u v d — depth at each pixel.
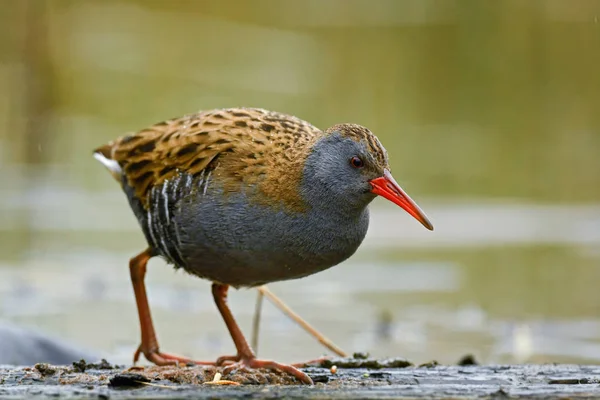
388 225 17.05
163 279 14.63
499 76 22.73
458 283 13.92
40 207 18.38
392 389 7.35
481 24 22.97
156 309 13.08
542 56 22.59
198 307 13.25
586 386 7.51
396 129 22.17
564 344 11.56
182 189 8.48
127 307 13.10
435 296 13.42
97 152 9.44
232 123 8.62
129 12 24.58
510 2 22.80
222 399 6.87
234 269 8.50
